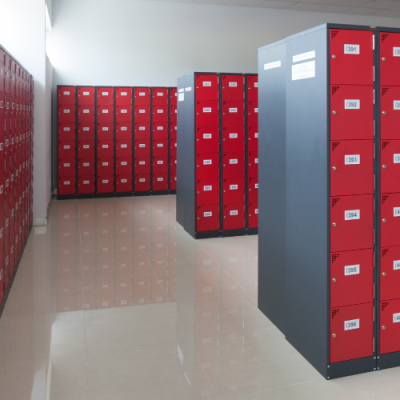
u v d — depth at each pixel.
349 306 2.50
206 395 2.37
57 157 8.61
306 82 2.54
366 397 2.34
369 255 2.50
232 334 3.08
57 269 4.45
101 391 2.40
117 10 9.12
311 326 2.65
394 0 9.43
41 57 6.16
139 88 8.89
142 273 4.37
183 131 6.05
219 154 5.65
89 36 9.05
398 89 2.44
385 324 2.57
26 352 2.80
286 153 2.84
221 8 9.73
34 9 6.07
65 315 3.38
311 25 10.35
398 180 2.50
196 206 5.65
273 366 2.66
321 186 2.44
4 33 6.05
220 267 4.56
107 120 8.80
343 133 2.39
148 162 9.14
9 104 3.83
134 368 2.64
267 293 3.32
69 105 8.57
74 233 5.88
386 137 2.45
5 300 3.60
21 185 4.80
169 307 3.55
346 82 2.36
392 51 2.41
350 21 10.66
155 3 9.32
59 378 2.52
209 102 5.53
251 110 5.68
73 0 8.87
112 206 7.88
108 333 3.09
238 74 5.57
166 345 2.93
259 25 10.02
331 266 2.45
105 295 3.80
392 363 2.62
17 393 2.37
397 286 2.56
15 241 4.29
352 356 2.55
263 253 3.35
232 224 5.84
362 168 2.44
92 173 8.82
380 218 2.49
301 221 2.69
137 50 9.36
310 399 2.33
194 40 9.66
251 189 5.85
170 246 5.33
